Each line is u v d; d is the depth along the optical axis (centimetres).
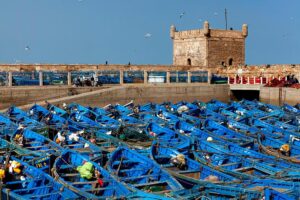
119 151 2406
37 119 3656
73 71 4956
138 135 3069
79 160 2284
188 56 7169
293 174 2145
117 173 2120
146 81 5328
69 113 3816
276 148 2900
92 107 4384
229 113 4225
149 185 1977
